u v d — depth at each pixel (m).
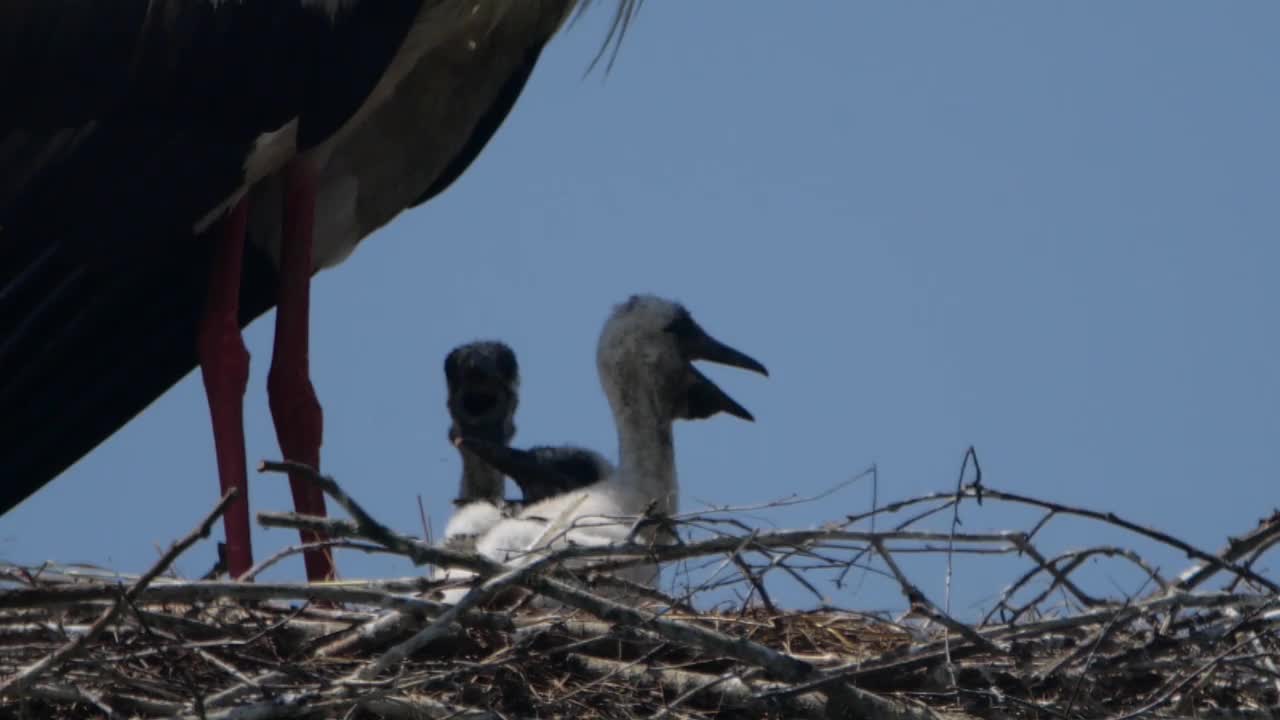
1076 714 10.34
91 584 9.65
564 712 10.29
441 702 10.19
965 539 10.44
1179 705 10.41
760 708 10.20
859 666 10.23
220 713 9.58
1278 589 10.38
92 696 9.59
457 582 10.29
